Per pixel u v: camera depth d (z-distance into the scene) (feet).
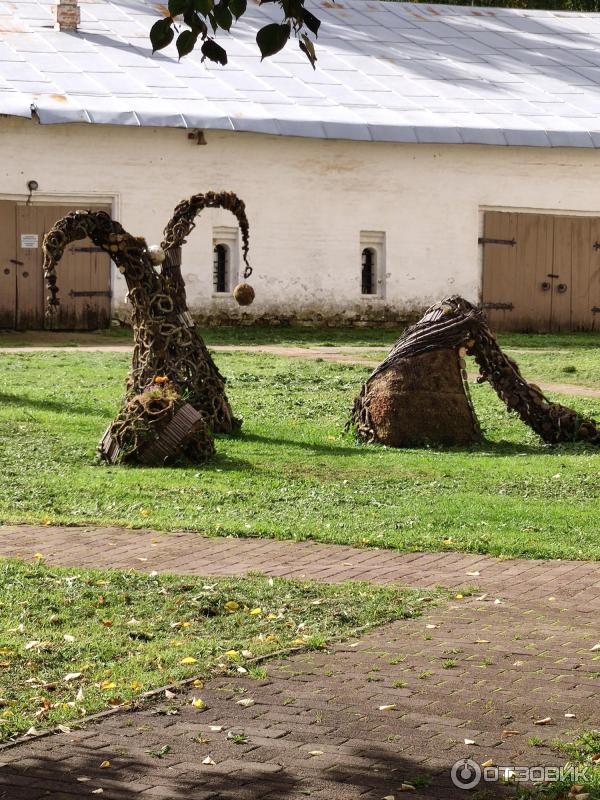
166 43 24.32
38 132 97.04
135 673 24.54
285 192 103.65
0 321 96.94
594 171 110.42
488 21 133.69
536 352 89.35
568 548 35.53
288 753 20.84
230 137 101.76
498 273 108.88
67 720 22.16
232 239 103.09
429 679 24.32
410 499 42.68
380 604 29.40
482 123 107.45
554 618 28.55
